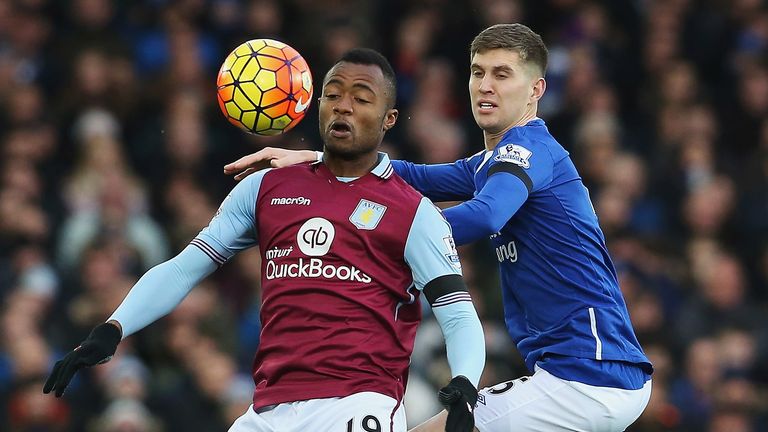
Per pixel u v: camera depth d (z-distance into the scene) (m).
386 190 20.95
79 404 37.53
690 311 44.03
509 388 23.22
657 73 53.69
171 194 44.97
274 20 51.22
